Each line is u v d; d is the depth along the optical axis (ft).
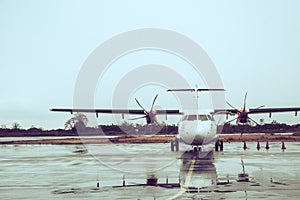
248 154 78.95
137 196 33.76
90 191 36.55
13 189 37.99
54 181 43.24
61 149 107.65
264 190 35.76
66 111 118.93
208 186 38.65
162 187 38.58
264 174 46.83
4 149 110.32
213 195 33.65
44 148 114.21
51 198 33.19
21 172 52.06
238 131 242.58
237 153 82.28
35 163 65.10
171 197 33.01
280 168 52.95
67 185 40.34
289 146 108.37
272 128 247.70
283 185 38.58
